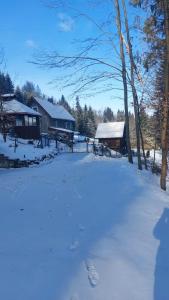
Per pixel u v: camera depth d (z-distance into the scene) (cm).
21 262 469
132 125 5091
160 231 637
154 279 448
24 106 3897
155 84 1625
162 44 1401
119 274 448
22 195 946
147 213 743
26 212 750
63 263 467
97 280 426
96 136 4634
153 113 1927
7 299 377
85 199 865
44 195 934
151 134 2795
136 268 473
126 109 1802
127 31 1523
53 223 661
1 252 505
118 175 1159
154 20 1363
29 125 3819
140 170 1523
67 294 392
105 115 14150
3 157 1995
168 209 795
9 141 2816
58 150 3022
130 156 1878
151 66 1558
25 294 388
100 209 760
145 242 574
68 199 873
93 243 545
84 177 1211
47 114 5359
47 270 446
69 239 565
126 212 731
